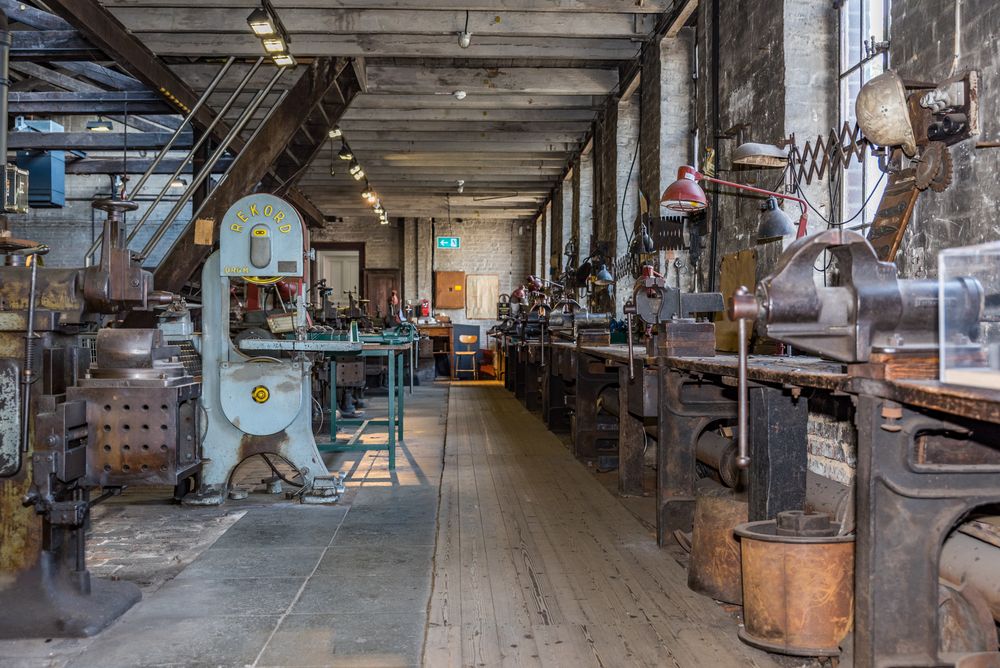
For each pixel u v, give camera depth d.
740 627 2.66
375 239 19.58
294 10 7.47
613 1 7.09
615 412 5.66
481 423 8.49
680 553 3.54
